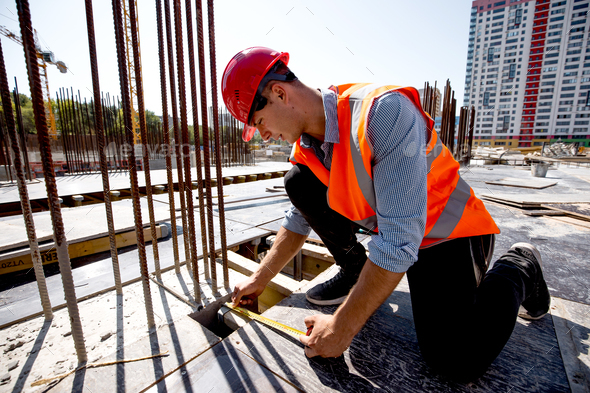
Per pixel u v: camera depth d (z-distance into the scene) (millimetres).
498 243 2217
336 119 884
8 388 861
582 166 10539
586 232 2498
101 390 859
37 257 1161
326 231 1217
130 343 1063
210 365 969
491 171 8203
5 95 916
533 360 1005
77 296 1390
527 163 12047
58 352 1027
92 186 4797
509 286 950
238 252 2471
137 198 1059
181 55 1271
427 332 932
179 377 916
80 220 2281
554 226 2699
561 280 1598
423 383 909
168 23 1243
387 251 773
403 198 778
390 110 773
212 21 1227
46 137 783
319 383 902
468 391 875
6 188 4656
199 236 2359
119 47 1020
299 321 1229
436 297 930
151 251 2045
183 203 1604
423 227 807
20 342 1069
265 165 10047
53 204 822
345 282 1328
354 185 900
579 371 947
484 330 865
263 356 1014
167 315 1260
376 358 1017
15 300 1385
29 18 717
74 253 1915
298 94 924
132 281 1576
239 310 1297
